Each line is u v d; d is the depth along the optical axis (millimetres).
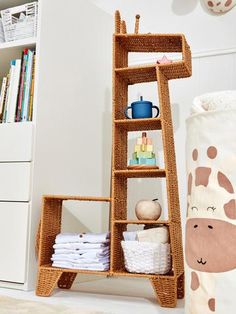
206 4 2285
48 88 1952
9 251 1807
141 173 1765
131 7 2547
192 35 2330
